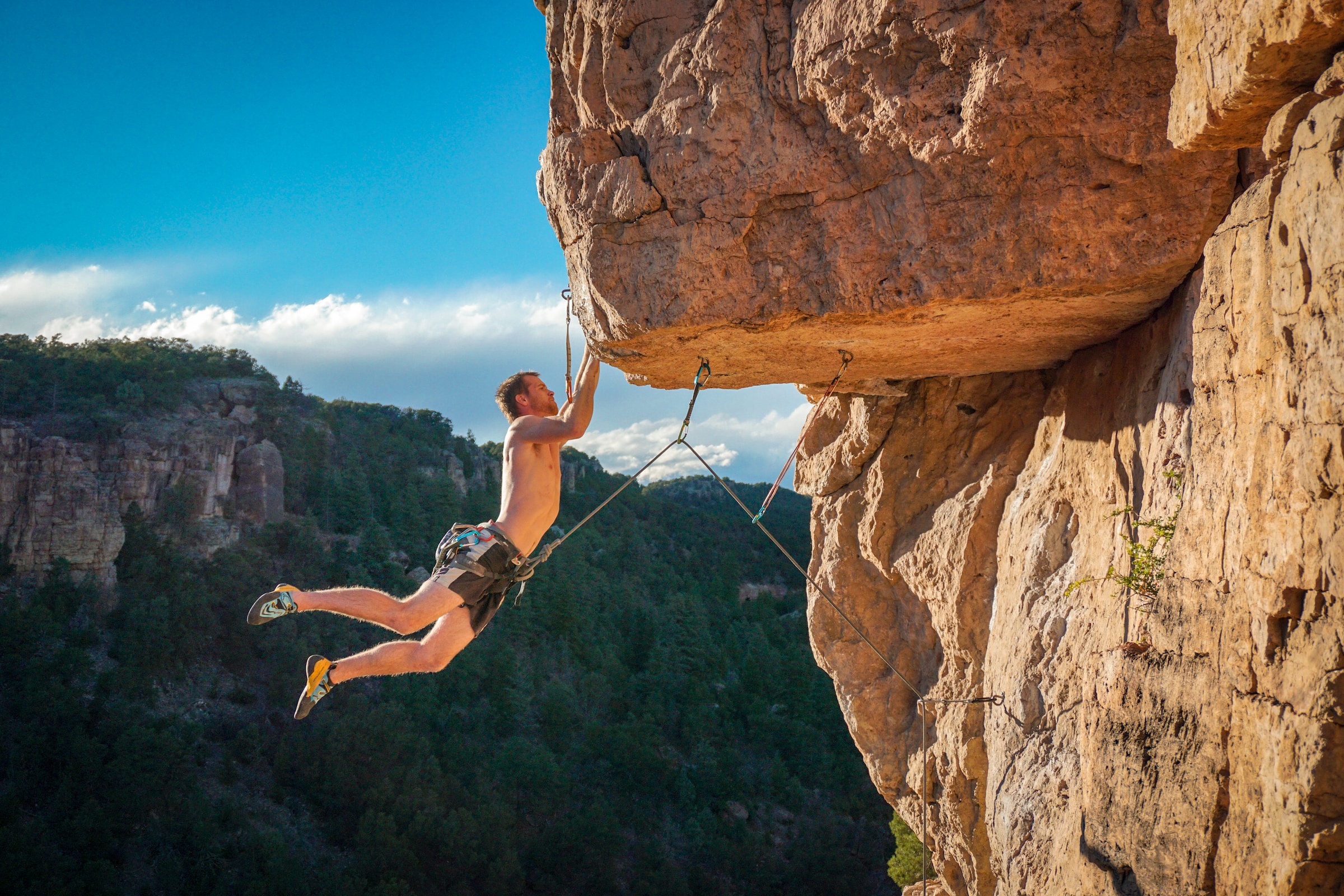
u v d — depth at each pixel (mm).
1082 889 4293
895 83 4391
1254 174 3963
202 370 140625
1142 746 3834
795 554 172375
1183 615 3730
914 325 5246
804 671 104000
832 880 74625
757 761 93125
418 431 165500
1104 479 5762
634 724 89812
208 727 86000
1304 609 2803
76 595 95312
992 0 4008
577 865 72500
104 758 75375
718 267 4926
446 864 69250
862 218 4672
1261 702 2996
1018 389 7551
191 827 69375
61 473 100875
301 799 78188
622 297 5156
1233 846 3129
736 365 6301
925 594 8055
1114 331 5715
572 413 5676
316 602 4719
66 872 63844
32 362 118062
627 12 5035
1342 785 2582
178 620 95250
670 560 154375
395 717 84000
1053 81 4051
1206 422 3709
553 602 109938
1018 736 6082
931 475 8094
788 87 4695
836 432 9461
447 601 4887
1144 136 4105
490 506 156750
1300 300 2775
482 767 80625
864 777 89375
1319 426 2645
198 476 113812
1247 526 3172
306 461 133250
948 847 8148
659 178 4996
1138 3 3871
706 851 77500
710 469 6664
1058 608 5957
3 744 74188
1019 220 4398
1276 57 2832
